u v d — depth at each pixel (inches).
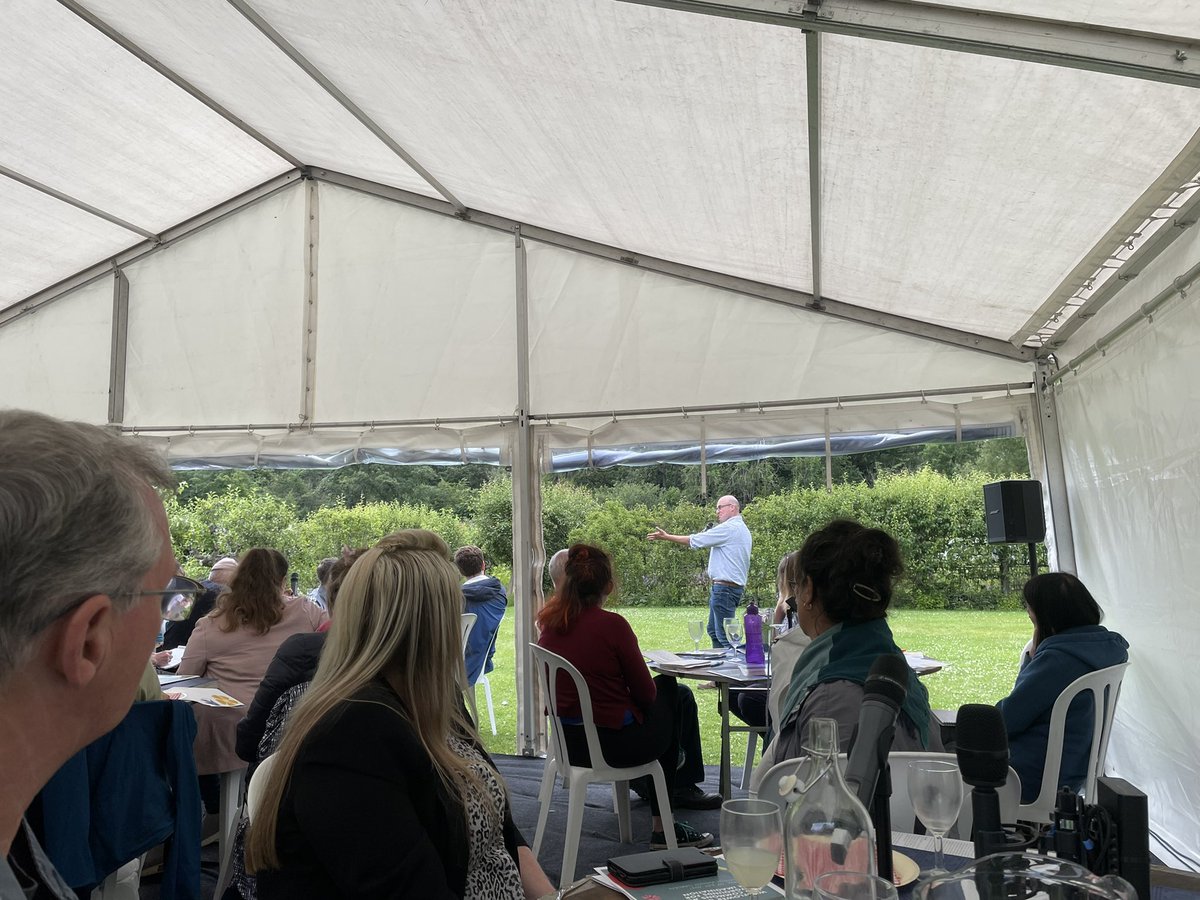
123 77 189.9
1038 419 191.6
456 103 162.7
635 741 140.9
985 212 132.4
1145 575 144.1
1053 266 144.0
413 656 58.9
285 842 54.5
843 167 134.0
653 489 483.8
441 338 227.3
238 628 148.6
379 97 173.5
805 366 206.2
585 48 126.0
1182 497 125.3
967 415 196.1
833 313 204.1
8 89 187.3
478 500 510.6
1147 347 132.6
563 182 183.2
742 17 95.3
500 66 141.4
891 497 430.6
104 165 212.8
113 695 26.5
